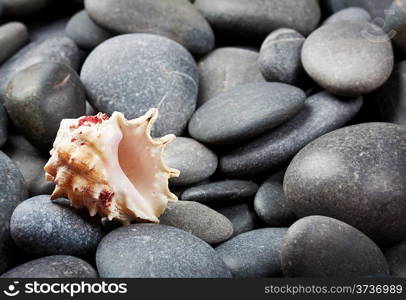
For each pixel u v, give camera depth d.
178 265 0.36
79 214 0.39
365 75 0.46
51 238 0.38
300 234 0.36
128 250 0.37
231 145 0.46
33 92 0.45
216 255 0.37
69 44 0.54
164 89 0.48
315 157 0.41
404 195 0.39
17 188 0.41
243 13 0.53
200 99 0.51
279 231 0.41
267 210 0.43
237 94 0.47
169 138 0.39
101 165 0.38
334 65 0.46
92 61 0.49
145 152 0.39
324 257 0.36
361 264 0.36
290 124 0.46
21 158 0.47
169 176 0.40
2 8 0.57
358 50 0.47
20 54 0.54
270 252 0.39
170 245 0.37
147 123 0.39
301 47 0.50
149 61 0.48
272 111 0.45
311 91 0.49
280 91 0.46
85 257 0.39
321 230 0.36
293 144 0.45
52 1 0.60
